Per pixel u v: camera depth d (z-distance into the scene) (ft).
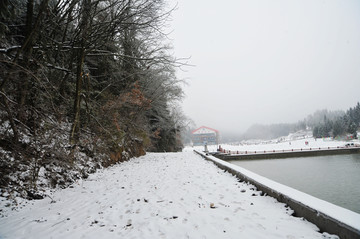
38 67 21.15
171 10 28.63
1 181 15.21
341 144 170.40
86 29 24.67
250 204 12.87
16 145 15.56
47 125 19.17
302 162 98.73
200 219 10.87
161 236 9.16
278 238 8.49
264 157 115.96
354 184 50.01
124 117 39.27
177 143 111.65
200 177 23.24
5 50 18.11
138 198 15.53
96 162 29.25
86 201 15.56
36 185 17.19
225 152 124.06
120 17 27.30
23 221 11.83
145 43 42.29
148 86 52.54
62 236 9.62
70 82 32.48
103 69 40.22
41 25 22.22
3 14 16.26
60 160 18.72
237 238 8.68
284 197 12.28
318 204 10.09
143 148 63.62
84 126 28.73
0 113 15.56
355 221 7.82
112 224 10.78
